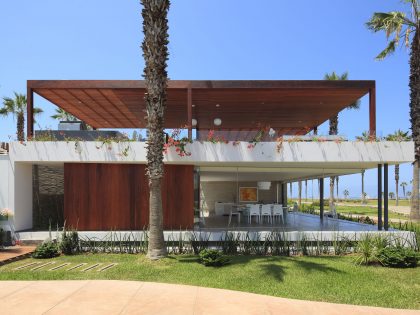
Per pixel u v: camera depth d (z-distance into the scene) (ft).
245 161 41.11
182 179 43.65
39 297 22.77
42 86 43.62
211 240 40.55
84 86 43.96
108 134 43.70
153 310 20.57
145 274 29.19
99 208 42.55
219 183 55.67
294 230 42.52
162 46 34.40
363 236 38.96
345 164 44.78
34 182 46.57
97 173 42.73
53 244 38.52
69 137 42.65
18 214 42.65
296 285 26.23
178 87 43.55
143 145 41.19
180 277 28.32
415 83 65.21
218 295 23.57
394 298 23.75
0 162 41.75
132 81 44.16
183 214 43.42
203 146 41.04
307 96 49.90
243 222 51.49
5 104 86.63
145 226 42.68
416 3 63.57
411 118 66.90
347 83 43.68
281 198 61.31
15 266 32.65
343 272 29.84
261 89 44.98
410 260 31.89
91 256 36.99
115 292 23.93
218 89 45.01
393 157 40.75
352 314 20.59
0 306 21.03
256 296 23.53
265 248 38.52
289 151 41.14
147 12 34.17
